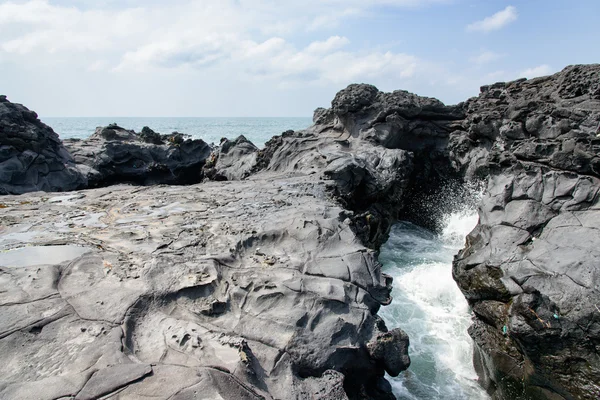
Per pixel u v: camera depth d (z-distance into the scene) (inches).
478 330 376.8
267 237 339.3
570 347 303.4
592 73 575.5
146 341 222.2
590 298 305.9
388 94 797.2
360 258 314.2
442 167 762.2
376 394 262.4
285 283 274.4
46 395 178.9
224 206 434.0
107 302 243.9
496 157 469.7
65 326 222.8
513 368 339.6
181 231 351.3
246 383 200.7
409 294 507.5
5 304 236.1
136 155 1011.3
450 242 701.3
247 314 251.9
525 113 558.9
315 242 333.1
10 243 320.5
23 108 812.0
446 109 781.9
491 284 368.8
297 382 219.3
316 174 620.1
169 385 189.0
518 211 406.3
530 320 312.0
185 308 251.0
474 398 352.2
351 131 779.4
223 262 299.7
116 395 181.8
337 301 264.7
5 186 676.1
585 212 371.9
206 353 212.2
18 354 203.3
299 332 241.4
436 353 402.6
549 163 420.5
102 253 303.9
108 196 490.6
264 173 746.2
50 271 271.1
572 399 302.5
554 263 342.3
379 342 248.7
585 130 474.6
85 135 2871.6
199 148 1137.4
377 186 591.2
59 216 399.5
